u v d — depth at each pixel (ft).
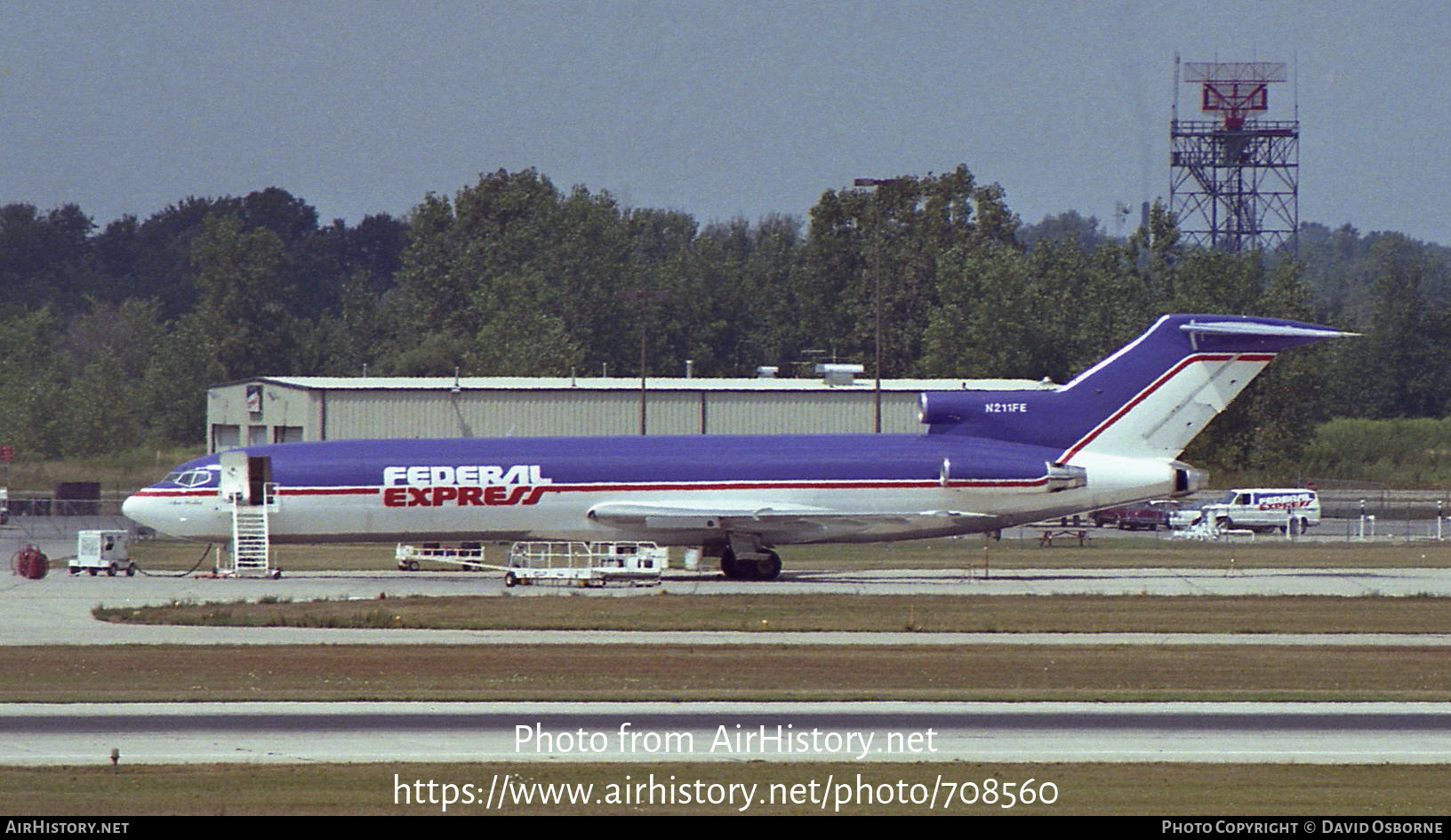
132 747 343.67
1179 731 368.68
